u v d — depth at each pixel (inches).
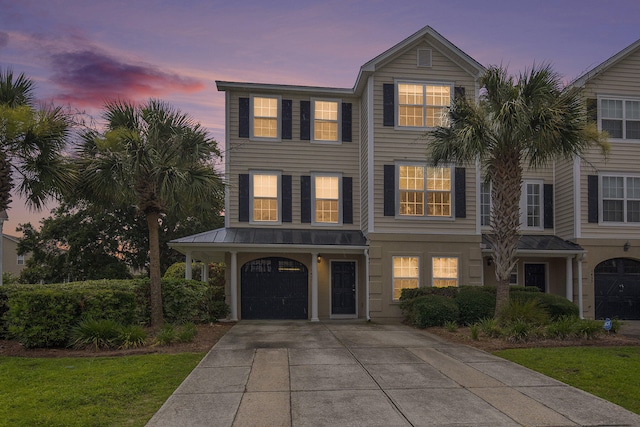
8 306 430.9
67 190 444.8
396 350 390.3
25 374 293.4
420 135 637.3
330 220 675.4
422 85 645.3
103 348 381.1
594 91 679.1
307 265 658.8
